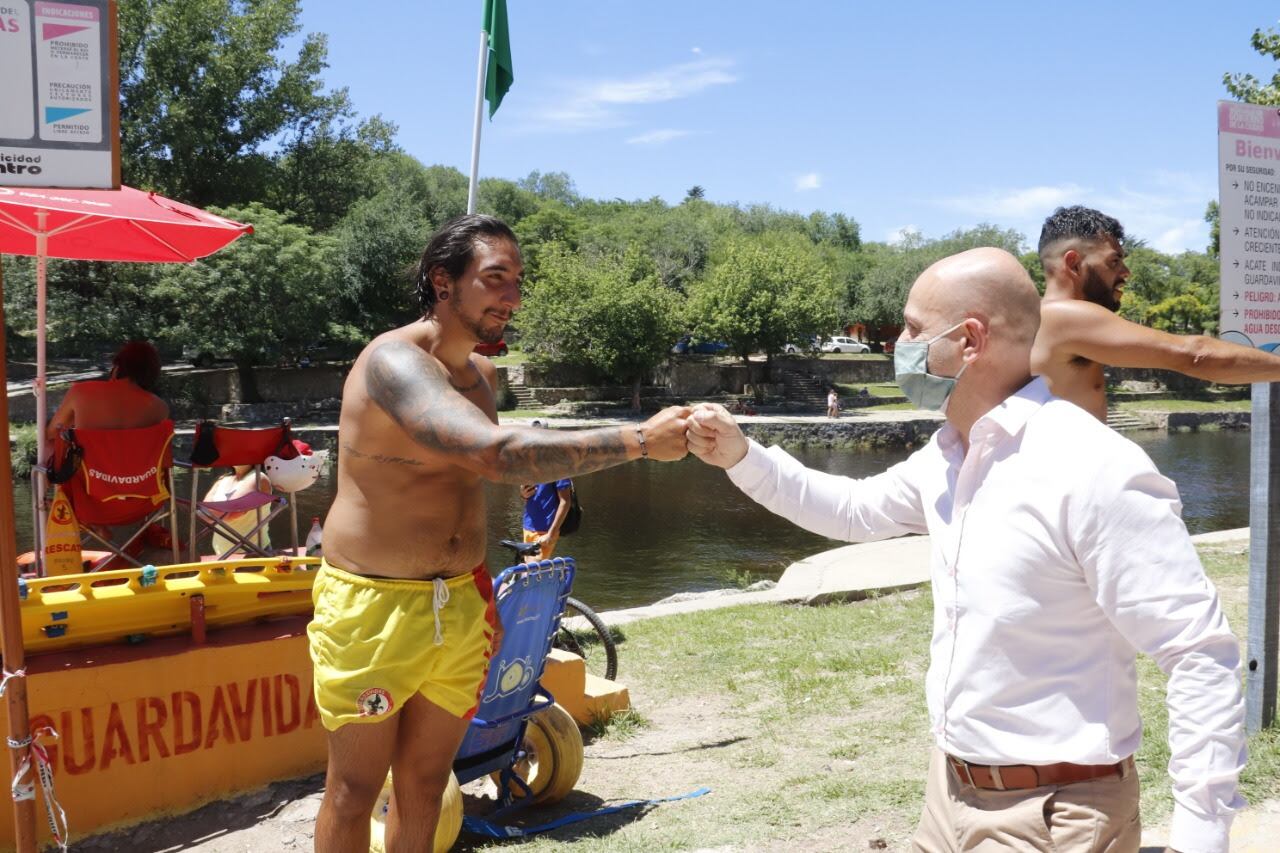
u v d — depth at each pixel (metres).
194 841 4.48
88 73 2.64
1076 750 1.99
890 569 11.01
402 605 2.75
